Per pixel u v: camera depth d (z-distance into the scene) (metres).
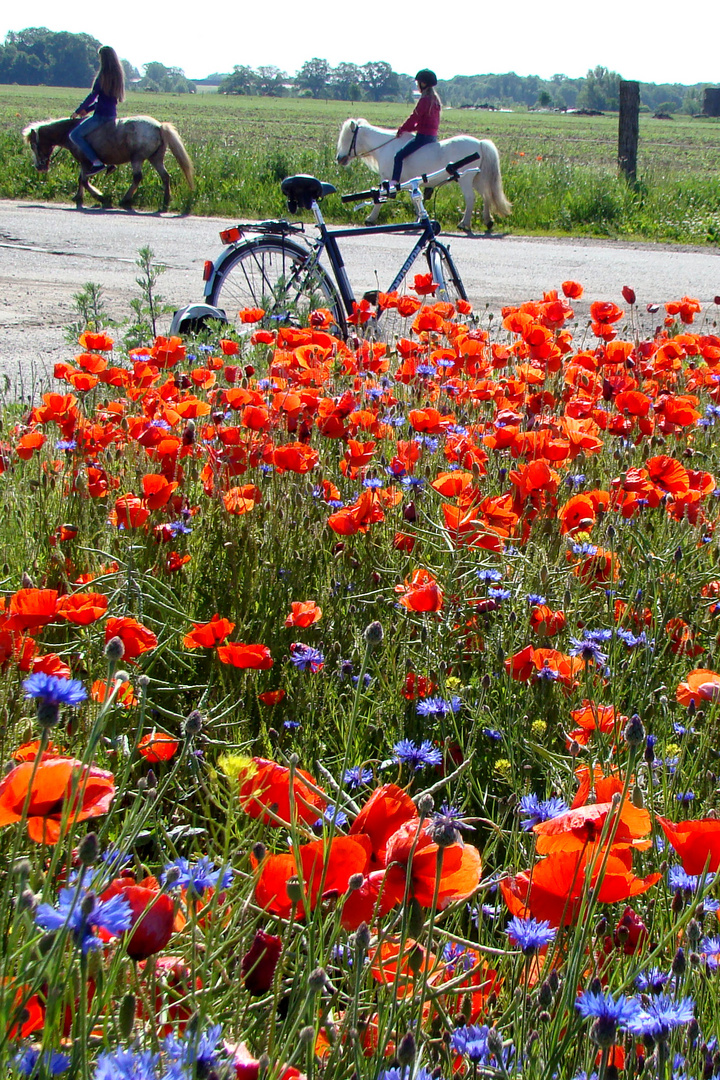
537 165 26.00
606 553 3.15
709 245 18.55
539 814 1.67
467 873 1.27
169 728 2.54
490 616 2.93
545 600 2.91
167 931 1.10
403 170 17.25
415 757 2.12
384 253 15.40
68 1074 1.08
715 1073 1.31
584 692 2.59
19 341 8.86
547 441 3.56
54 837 1.23
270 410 4.12
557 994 1.32
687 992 1.46
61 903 0.99
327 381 5.11
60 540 3.27
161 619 2.88
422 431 4.09
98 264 13.42
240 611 3.10
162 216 19.22
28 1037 1.14
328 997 1.35
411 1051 1.02
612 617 2.97
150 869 1.80
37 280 12.07
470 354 5.01
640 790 1.35
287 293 8.47
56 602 2.01
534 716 2.56
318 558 3.46
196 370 4.59
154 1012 1.23
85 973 0.96
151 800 1.63
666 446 4.48
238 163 22.30
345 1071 1.22
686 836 1.38
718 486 4.07
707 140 74.19
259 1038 1.31
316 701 2.60
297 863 1.22
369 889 1.29
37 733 1.92
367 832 1.42
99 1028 1.21
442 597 2.80
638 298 12.25
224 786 1.89
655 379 5.32
